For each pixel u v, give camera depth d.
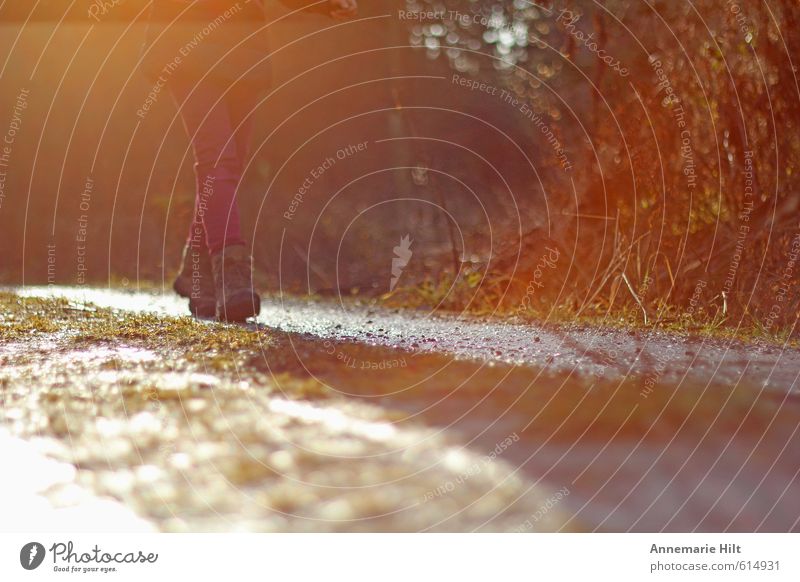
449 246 9.35
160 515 1.41
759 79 5.60
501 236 8.30
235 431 1.98
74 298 7.06
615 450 1.67
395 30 11.66
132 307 6.41
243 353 3.68
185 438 1.93
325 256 10.95
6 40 13.91
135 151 13.52
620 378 2.78
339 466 1.61
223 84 5.73
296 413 2.19
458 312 7.04
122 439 1.95
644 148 6.30
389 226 11.02
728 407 2.05
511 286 7.20
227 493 1.47
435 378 2.80
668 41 6.26
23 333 4.47
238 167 5.76
